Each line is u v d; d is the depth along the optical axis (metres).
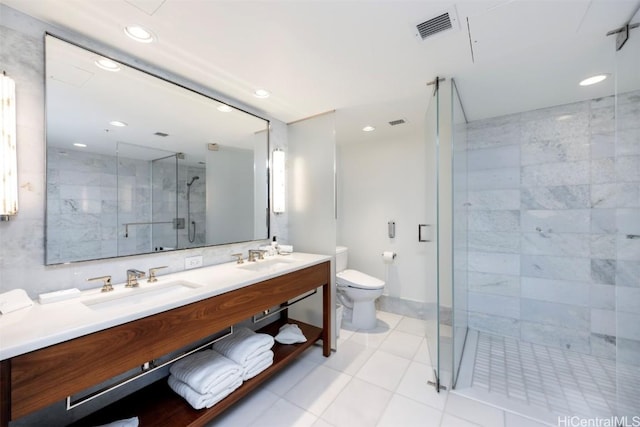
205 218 1.90
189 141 1.79
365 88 1.86
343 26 1.22
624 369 1.40
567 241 2.21
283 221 2.53
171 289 1.50
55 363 0.83
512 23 1.21
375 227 3.28
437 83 1.74
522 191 2.38
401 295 3.11
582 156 2.15
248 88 1.86
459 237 2.03
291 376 1.89
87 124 1.33
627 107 1.44
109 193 1.43
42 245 1.18
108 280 1.31
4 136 1.04
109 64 1.40
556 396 1.65
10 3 1.07
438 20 1.20
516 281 2.41
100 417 1.31
